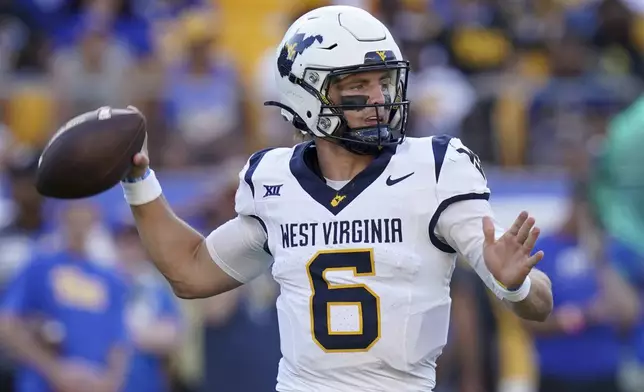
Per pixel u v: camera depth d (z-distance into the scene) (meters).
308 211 11.90
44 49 30.12
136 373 22.08
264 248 12.76
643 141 24.62
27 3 31.47
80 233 21.69
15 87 25.86
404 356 11.56
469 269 23.66
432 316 11.67
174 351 22.28
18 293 21.48
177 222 13.18
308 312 11.78
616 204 24.70
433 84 29.31
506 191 26.20
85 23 30.56
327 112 12.01
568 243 23.62
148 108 26.06
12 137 25.62
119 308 21.84
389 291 11.55
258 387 22.31
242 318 22.42
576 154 25.52
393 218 11.60
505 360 24.05
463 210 11.53
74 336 21.33
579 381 23.44
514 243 10.86
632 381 24.16
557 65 29.12
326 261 11.72
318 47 12.02
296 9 31.09
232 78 27.94
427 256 11.61
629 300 23.48
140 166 12.70
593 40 32.84
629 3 36.91
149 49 30.44
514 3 33.72
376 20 12.21
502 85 27.58
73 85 25.91
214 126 26.19
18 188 24.16
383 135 11.88
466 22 32.88
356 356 11.60
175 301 22.59
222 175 24.06
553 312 23.39
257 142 26.14
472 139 27.27
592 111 27.34
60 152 12.32
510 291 11.20
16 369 21.92
